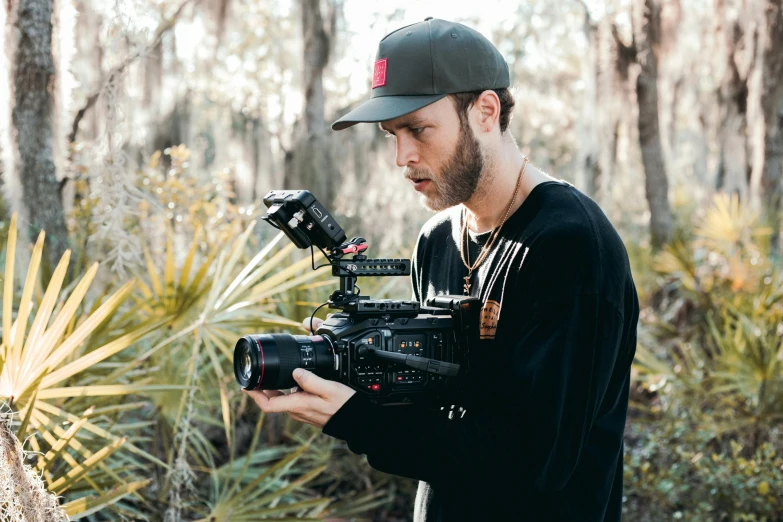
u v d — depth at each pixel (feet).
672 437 14.35
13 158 11.54
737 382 14.57
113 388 7.34
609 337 5.04
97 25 16.96
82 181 13.99
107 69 12.38
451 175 5.28
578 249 5.00
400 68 5.16
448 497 5.63
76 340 6.97
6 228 11.68
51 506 6.17
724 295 20.18
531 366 4.86
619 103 28.09
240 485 11.68
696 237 30.30
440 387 5.46
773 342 14.49
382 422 4.95
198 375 10.32
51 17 11.64
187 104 23.86
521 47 38.14
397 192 26.63
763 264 21.34
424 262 6.58
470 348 5.53
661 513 12.93
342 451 14.82
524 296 5.16
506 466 4.84
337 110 28.81
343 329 5.29
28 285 6.65
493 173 5.45
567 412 4.92
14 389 6.75
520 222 5.43
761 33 26.11
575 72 40.40
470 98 5.25
